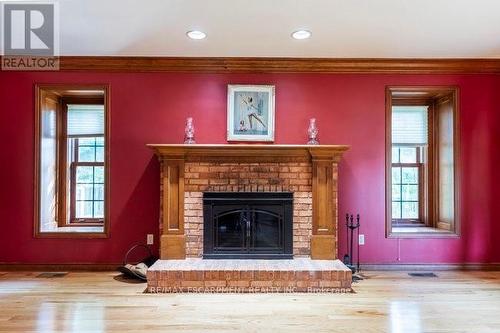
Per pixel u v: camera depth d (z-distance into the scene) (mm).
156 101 4617
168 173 4293
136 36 3900
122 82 4613
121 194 4574
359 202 4617
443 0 3117
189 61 4570
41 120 4629
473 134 4641
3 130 4559
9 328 2789
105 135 4586
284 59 4570
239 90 4621
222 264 4000
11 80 4574
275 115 4637
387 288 3826
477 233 4617
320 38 3943
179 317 3012
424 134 5293
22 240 4543
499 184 4641
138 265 4230
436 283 4008
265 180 4387
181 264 3988
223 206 4324
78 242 4562
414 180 5348
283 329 2775
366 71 4641
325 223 4293
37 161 4578
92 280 4105
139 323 2887
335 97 4652
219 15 3406
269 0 3125
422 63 4602
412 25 3609
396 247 4617
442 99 5016
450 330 2762
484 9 3275
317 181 4305
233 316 3037
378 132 4641
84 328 2789
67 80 4602
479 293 3652
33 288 3801
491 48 4215
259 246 4328
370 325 2852
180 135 4617
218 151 4301
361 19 3484
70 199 5184
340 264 4027
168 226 4273
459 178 4641
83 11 3324
